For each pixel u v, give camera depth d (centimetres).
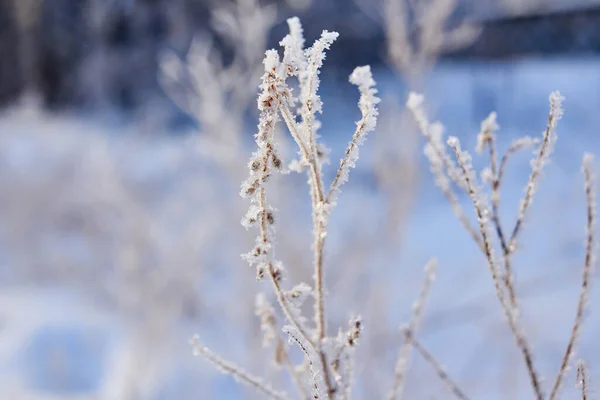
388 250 359
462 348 345
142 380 388
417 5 345
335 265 347
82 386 432
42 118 1273
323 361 86
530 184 102
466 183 102
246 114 427
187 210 484
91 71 1739
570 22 1505
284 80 81
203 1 1259
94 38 1789
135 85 1677
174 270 415
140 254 443
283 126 294
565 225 457
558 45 1529
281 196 345
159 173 630
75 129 1146
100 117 1520
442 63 1559
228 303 380
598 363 308
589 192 103
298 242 339
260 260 83
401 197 362
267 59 80
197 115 349
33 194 748
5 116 1389
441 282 449
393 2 336
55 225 735
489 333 326
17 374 442
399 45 338
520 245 104
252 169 81
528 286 410
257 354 313
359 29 1363
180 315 420
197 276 417
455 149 102
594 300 411
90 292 594
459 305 394
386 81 1029
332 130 949
